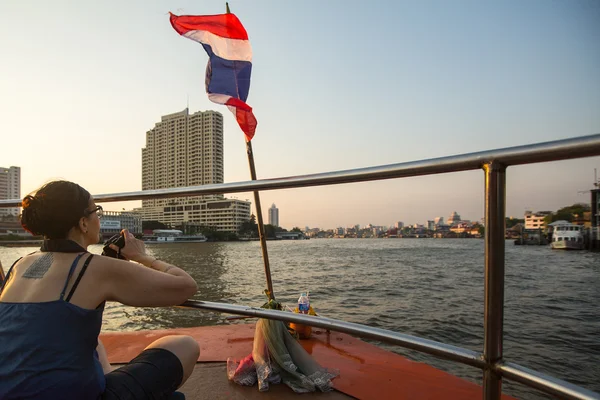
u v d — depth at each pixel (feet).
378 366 9.04
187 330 11.78
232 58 12.70
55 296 3.93
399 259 165.68
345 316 47.50
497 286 3.24
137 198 6.42
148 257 5.52
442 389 7.65
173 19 12.89
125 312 51.16
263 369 7.89
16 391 3.52
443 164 3.49
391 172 3.92
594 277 89.86
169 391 4.56
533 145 2.95
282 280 92.63
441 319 44.39
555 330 38.73
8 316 3.85
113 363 8.86
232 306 5.57
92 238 4.77
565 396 2.73
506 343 33.94
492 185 3.19
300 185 4.73
